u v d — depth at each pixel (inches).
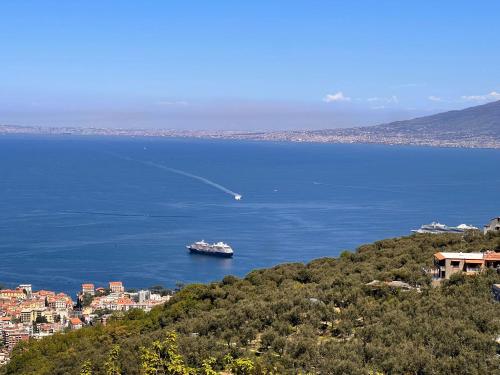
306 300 3489.2
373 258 4778.5
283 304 3442.4
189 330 3543.3
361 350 2810.0
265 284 4584.2
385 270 4279.0
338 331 3127.5
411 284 3897.6
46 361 4357.8
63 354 4372.5
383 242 5305.1
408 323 3002.0
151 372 2992.1
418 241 5196.9
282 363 2805.1
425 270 4133.9
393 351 2746.1
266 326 3344.0
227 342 3240.7
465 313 3107.8
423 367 2610.7
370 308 3289.9
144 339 3587.6
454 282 3722.9
